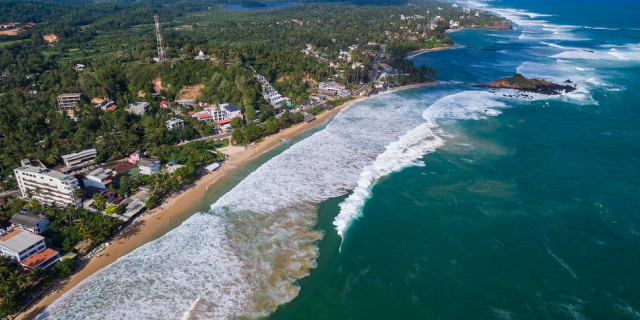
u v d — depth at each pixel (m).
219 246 102.25
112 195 120.50
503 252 99.94
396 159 150.75
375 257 99.06
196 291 87.75
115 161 145.00
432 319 81.50
